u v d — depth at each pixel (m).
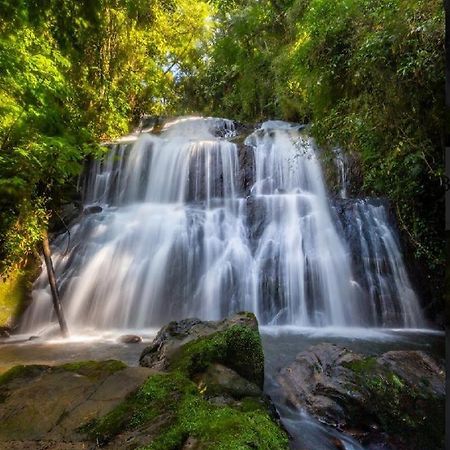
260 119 18.08
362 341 6.33
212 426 2.46
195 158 12.38
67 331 6.90
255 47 11.35
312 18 7.07
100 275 8.50
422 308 7.51
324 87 7.09
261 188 11.70
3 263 7.67
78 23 4.13
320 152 10.91
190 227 9.53
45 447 2.48
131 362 5.25
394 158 6.05
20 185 6.79
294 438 3.31
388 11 5.28
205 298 8.29
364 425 3.56
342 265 8.35
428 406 3.63
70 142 7.30
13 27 4.30
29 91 6.32
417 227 6.96
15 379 3.45
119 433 2.59
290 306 8.08
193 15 15.23
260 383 3.99
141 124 17.44
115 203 12.07
